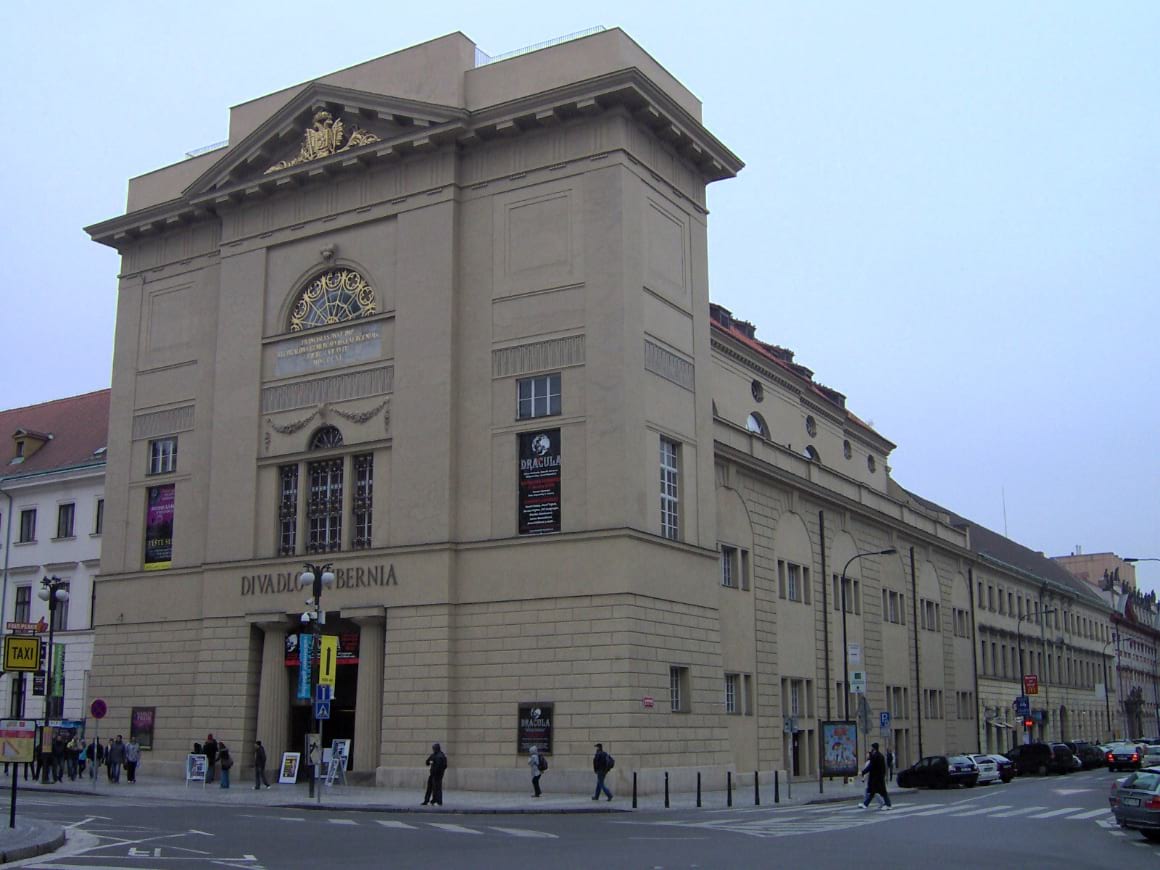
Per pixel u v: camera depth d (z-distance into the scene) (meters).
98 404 69.00
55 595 45.25
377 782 40.56
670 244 43.75
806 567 53.75
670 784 38.56
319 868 17.91
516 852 20.75
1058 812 33.12
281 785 42.28
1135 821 24.89
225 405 47.66
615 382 39.69
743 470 48.91
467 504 41.56
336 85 46.31
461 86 44.25
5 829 22.42
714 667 42.25
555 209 42.06
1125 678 129.38
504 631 39.94
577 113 41.84
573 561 39.19
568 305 41.09
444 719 39.84
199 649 46.34
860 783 51.53
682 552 41.44
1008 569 87.56
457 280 43.31
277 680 44.16
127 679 48.62
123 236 52.56
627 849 21.39
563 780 37.72
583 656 38.41
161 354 51.09
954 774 50.06
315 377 45.62
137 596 49.16
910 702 65.12
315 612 36.84
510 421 41.38
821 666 53.59
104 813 29.44
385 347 44.09
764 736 47.22
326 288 46.53
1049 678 97.06
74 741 47.22
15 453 67.38
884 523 63.88
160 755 46.81
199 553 47.78
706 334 45.19
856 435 71.50
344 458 44.25
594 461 39.59
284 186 47.34
